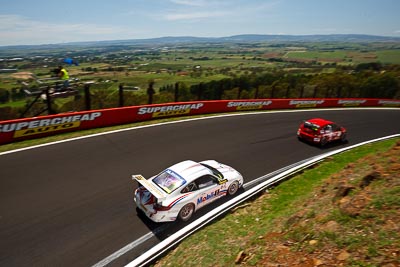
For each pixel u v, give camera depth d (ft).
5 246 25.91
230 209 32.73
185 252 25.09
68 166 41.52
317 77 195.52
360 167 32.27
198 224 29.89
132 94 94.53
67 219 29.96
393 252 16.20
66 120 54.60
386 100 126.62
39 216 30.17
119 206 32.68
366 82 177.37
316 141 56.29
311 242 19.49
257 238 23.76
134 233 28.37
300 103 102.22
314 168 44.83
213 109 81.56
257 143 56.70
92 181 37.73
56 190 35.14
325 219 21.52
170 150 50.08
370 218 19.51
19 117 53.21
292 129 69.10
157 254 25.63
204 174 32.12
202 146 53.01
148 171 41.68
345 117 89.71
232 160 47.55
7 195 33.55
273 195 35.70
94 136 54.19
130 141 52.95
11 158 42.86
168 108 71.31
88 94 58.39
